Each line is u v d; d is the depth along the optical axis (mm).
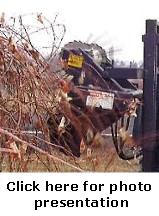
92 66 2799
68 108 2326
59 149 2363
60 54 2811
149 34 2533
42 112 2125
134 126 2758
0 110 1940
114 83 2748
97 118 2754
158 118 2660
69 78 2705
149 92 2553
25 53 2047
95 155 2717
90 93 2750
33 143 2041
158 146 2633
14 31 2289
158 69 2674
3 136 1891
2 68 2014
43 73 2117
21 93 2025
